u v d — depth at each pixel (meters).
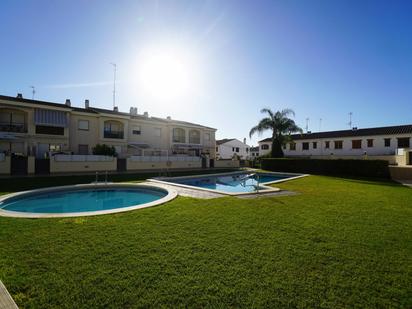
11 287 3.63
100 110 35.97
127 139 35.31
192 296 3.47
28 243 5.34
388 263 4.58
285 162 31.06
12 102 25.92
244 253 4.93
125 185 15.66
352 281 3.92
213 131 48.38
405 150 30.38
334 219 7.56
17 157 21.50
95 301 3.33
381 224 7.07
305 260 4.64
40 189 12.86
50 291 3.54
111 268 4.24
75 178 19.03
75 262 4.45
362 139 40.41
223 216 7.78
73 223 6.85
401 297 3.51
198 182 21.12
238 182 22.67
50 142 28.64
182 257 4.70
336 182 18.27
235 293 3.55
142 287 3.67
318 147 46.44
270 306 3.28
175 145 41.38
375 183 18.28
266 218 7.59
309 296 3.51
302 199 10.92
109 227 6.51
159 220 7.25
